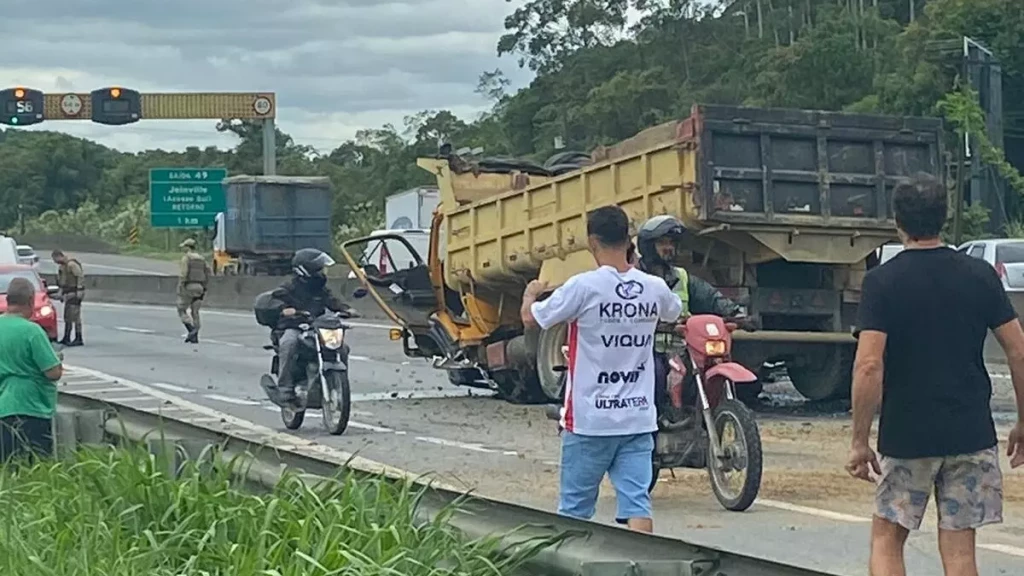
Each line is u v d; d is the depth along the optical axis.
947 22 51.88
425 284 20.75
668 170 16.34
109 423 9.76
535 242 18.09
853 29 57.88
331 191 52.78
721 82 65.94
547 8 74.88
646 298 7.65
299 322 15.86
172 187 67.75
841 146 16.81
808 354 17.44
